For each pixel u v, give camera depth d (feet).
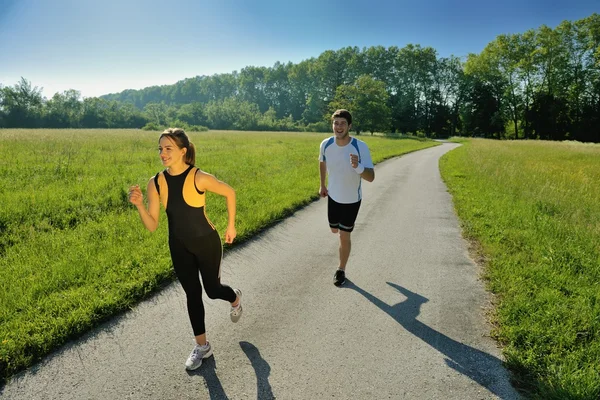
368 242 18.39
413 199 29.73
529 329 9.84
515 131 205.26
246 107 280.31
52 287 11.87
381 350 9.43
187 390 7.96
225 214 21.27
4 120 236.43
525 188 32.07
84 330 10.01
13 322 9.77
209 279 9.16
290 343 9.73
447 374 8.52
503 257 15.52
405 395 7.86
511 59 195.52
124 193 24.22
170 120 283.18
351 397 7.79
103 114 274.98
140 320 10.71
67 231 17.53
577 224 20.63
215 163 41.22
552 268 14.26
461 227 21.27
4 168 29.91
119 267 13.58
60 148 47.91
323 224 21.49
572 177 40.19
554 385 7.86
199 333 8.80
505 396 7.83
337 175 13.09
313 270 14.73
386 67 270.46
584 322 10.20
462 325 10.64
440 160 67.26
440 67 254.68
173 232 8.61
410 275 14.30
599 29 170.81
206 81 461.78
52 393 7.77
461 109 249.96
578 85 180.86
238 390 7.97
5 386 7.93
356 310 11.51
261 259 15.81
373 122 207.21
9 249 14.93
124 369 8.59
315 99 298.97
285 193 28.04
